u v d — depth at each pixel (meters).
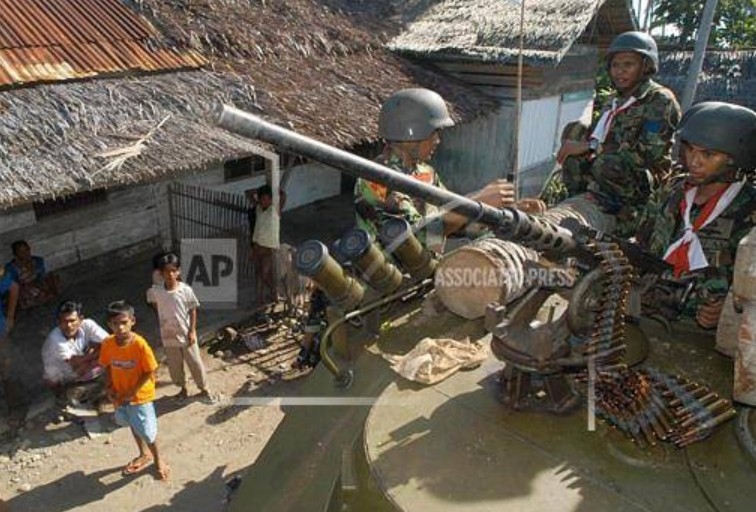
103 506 6.38
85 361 7.84
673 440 2.71
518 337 2.89
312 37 11.99
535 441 2.79
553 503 2.46
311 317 6.42
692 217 3.61
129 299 10.61
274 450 3.56
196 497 6.52
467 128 14.70
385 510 2.54
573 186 5.12
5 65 7.74
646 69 4.64
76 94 7.88
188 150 7.73
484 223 2.61
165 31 9.72
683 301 3.73
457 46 13.41
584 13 13.20
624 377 2.83
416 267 3.74
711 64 21.08
